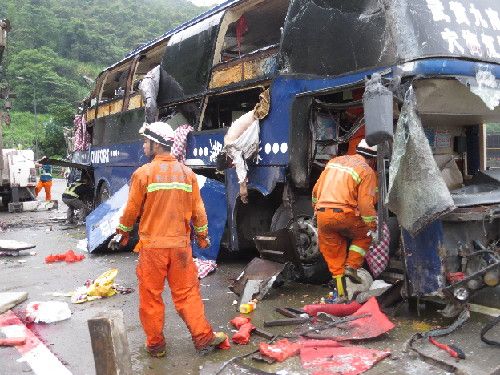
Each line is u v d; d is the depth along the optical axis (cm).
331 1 554
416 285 477
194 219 448
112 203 934
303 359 404
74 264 817
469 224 486
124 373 312
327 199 517
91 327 310
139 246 426
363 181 504
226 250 839
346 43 536
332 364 393
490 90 512
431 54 480
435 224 460
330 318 492
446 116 582
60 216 1566
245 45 881
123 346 314
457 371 373
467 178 677
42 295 633
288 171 616
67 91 9569
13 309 574
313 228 616
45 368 411
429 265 467
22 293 613
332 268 541
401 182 454
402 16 490
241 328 470
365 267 562
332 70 553
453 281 459
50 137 6266
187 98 826
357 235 523
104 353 308
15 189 1786
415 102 455
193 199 440
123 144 1061
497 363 384
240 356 415
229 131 660
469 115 587
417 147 445
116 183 1109
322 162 607
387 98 429
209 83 771
